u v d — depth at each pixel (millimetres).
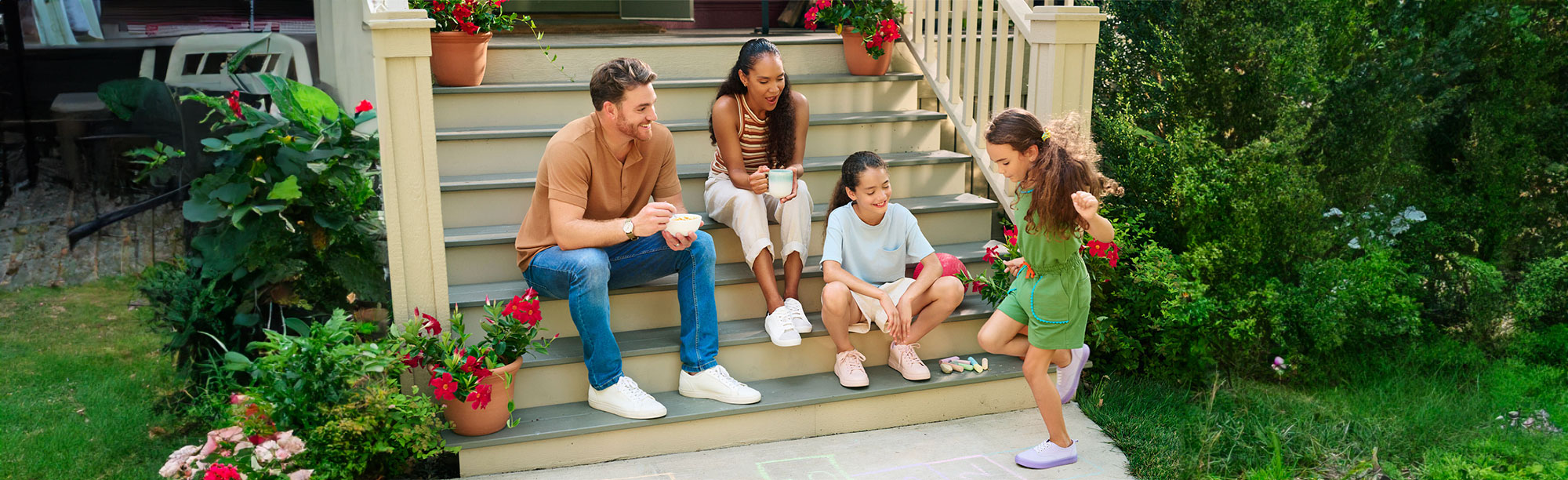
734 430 2795
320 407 2377
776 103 3035
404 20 2412
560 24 5121
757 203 3010
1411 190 3984
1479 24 3688
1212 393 3119
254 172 2980
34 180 4191
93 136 4203
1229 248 3396
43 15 4164
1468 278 3824
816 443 2832
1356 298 3383
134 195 4258
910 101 4164
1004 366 3105
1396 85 3691
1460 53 3730
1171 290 3107
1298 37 3570
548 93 3680
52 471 2725
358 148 3186
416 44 2443
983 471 2656
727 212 3092
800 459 2717
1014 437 2898
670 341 2922
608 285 2775
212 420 3064
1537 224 3979
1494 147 3842
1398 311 3480
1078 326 2604
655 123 2824
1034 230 2506
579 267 2586
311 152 3082
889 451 2781
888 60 4098
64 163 4207
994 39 4430
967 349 3234
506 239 3043
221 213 2945
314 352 2389
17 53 4117
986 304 3264
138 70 4340
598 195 2736
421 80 2479
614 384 2705
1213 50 3643
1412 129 3809
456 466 2701
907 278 3074
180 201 4234
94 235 4215
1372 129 3699
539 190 2738
